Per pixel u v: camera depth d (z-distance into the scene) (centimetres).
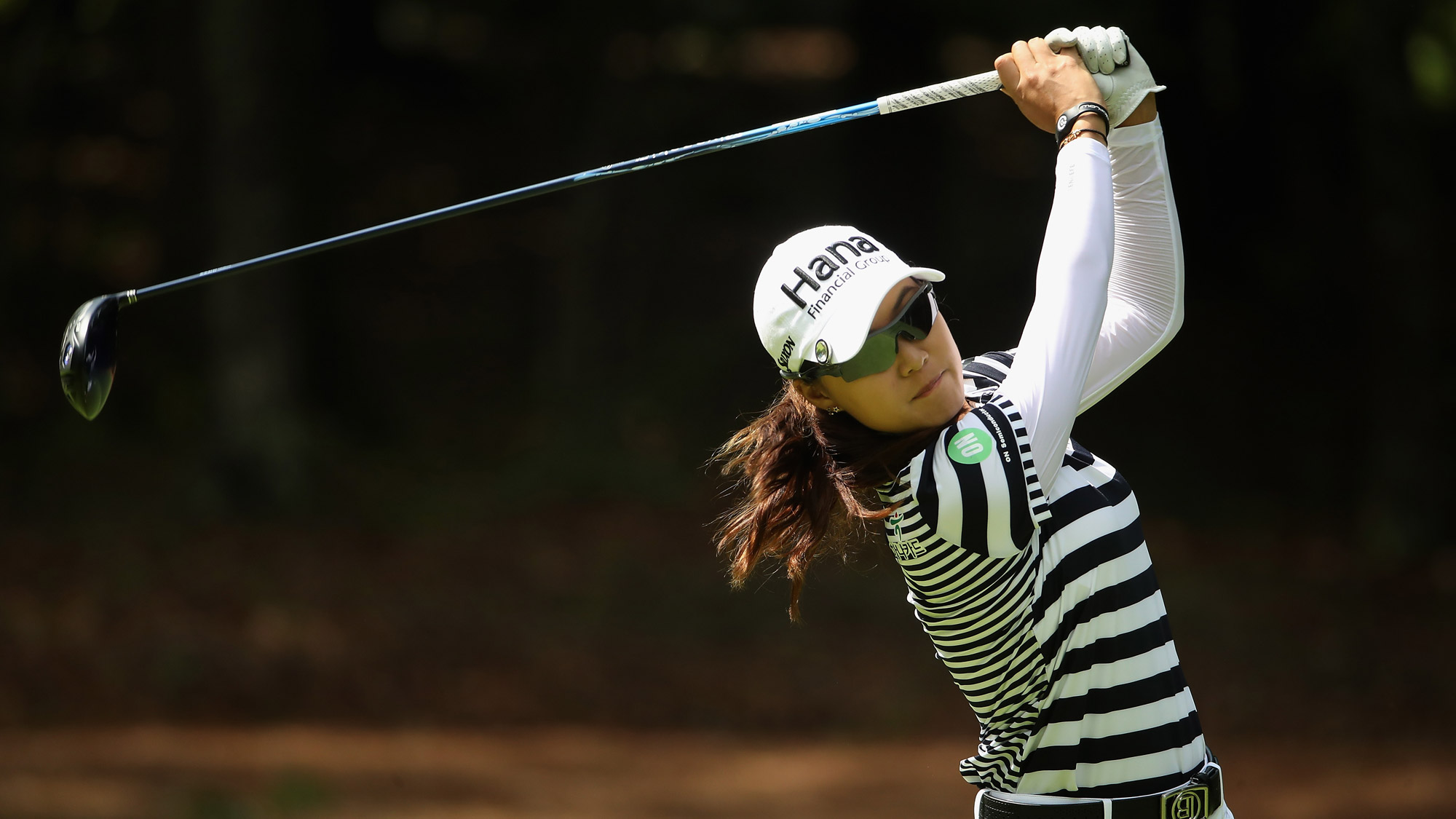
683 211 5950
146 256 5691
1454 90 4688
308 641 3747
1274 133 5484
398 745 3103
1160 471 5088
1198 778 769
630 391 5291
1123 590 758
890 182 6103
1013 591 732
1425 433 4688
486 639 3853
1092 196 756
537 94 6303
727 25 5784
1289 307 5681
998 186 6166
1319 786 2830
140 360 5412
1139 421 5331
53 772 2694
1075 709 759
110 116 6488
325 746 3056
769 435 791
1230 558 4544
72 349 869
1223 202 5678
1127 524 770
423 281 6169
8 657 3478
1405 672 3697
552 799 2675
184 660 3541
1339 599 4241
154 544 4378
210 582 4112
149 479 4906
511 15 6338
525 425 5397
